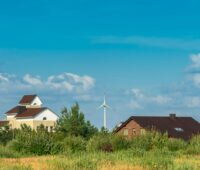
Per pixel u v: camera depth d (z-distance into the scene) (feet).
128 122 344.28
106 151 187.62
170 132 341.21
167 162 106.73
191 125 357.61
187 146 199.11
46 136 194.49
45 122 454.40
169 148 196.75
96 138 201.87
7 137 274.57
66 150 192.65
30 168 97.91
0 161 129.29
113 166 107.45
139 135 204.44
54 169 101.04
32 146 189.47
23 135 193.06
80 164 104.32
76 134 319.68
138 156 143.95
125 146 198.39
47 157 151.94
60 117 326.65
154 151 163.84
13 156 174.81
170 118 357.41
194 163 111.55
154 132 204.74
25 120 453.17
